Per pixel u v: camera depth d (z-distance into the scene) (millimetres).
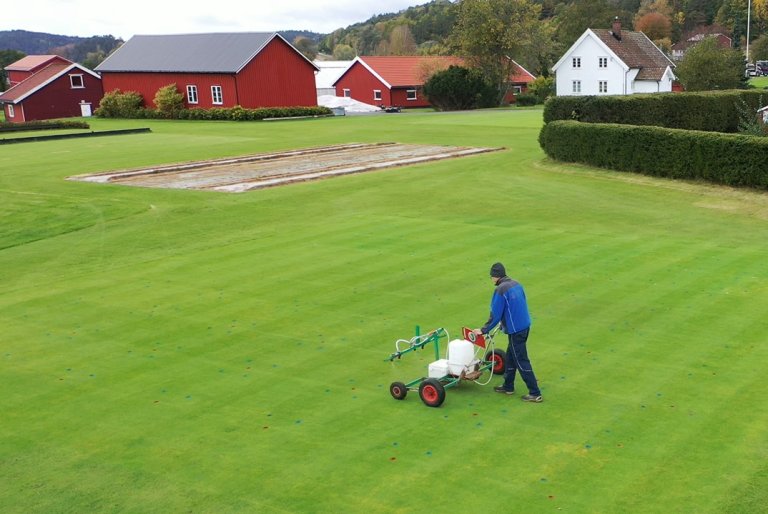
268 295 15477
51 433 9961
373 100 85812
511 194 26156
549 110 36156
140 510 8094
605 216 22469
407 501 8023
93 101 80625
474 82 75812
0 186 30859
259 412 10328
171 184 30000
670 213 22734
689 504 7789
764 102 44031
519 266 16828
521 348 10242
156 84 71938
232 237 21109
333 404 10500
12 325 14422
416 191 27125
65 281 17406
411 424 9812
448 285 15625
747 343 12008
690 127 40688
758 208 23000
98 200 27141
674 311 13586
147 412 10469
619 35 75125
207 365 12062
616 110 36875
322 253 18672
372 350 12398
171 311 14789
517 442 9211
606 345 12180
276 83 69750
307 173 31859
